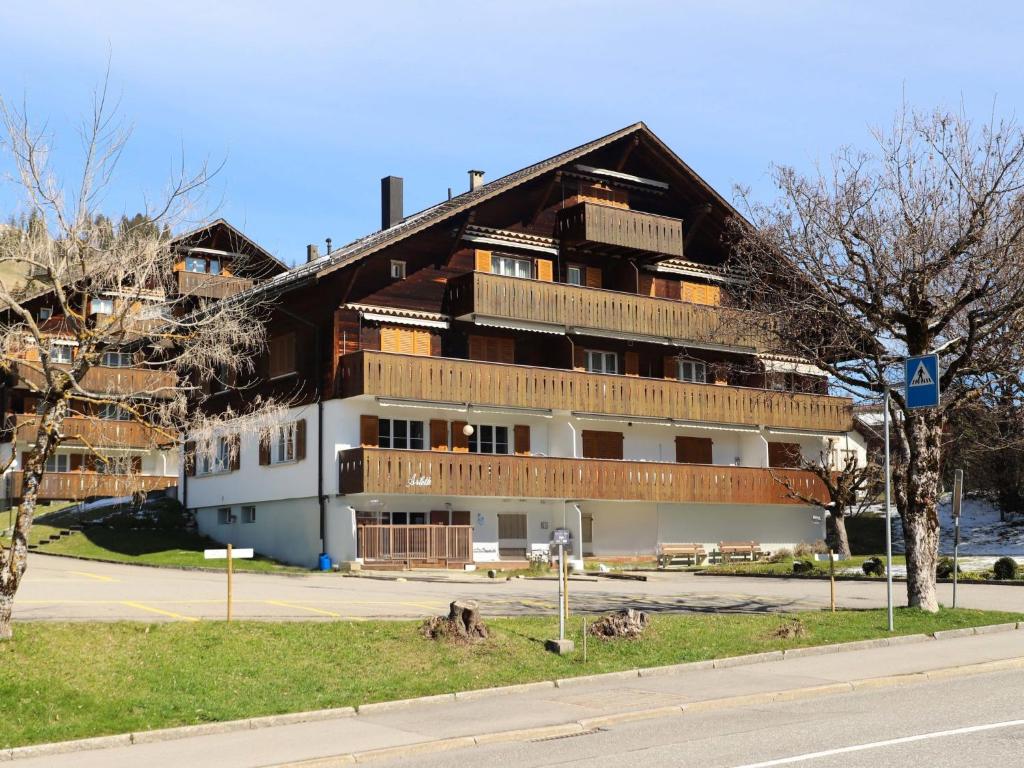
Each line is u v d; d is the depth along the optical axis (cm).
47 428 1655
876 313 2306
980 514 5141
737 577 3481
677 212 4719
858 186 2342
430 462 3731
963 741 1162
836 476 4756
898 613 2200
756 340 2602
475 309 3925
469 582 3106
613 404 4241
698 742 1218
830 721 1309
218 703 1438
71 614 1934
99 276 1817
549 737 1304
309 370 3909
